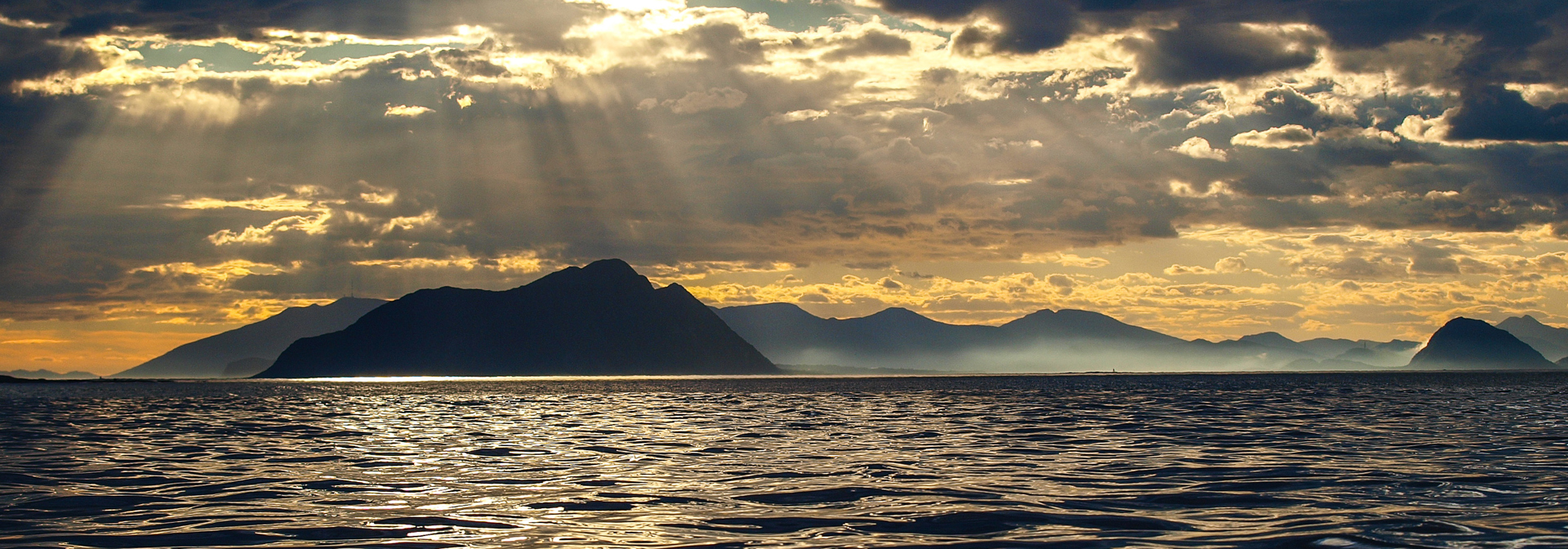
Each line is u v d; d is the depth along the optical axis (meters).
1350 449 38.66
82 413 84.25
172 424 63.69
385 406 99.75
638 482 28.97
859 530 20.77
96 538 20.45
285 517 22.81
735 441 44.75
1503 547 18.44
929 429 53.16
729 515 22.84
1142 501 24.64
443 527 21.38
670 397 127.81
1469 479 28.47
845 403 99.69
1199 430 50.69
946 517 22.28
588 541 19.75
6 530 21.31
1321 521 21.39
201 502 25.28
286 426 60.19
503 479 30.12
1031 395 125.94
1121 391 139.50
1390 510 22.91
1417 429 50.19
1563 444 39.84
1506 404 85.56
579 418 68.44
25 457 38.66
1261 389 149.88
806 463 34.19
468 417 72.88
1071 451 38.41
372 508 24.11
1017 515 22.58
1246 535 19.86
